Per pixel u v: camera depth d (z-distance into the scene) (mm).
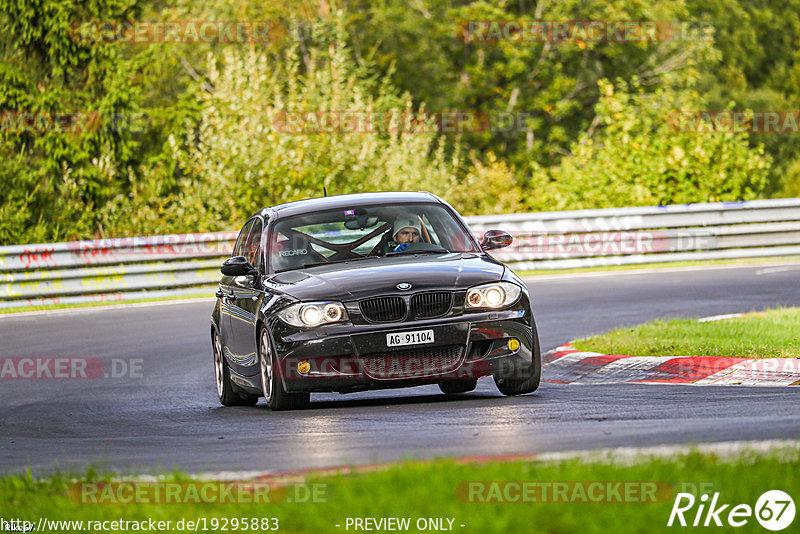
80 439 30266
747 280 64812
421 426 26531
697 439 21312
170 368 46344
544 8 150875
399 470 18406
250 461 22891
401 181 103062
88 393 41250
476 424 26172
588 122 154875
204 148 96688
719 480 16656
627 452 19609
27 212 101312
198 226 94625
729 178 96562
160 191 98250
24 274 72312
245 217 94688
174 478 19609
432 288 30578
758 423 23047
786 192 154625
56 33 109250
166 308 67188
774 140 185625
